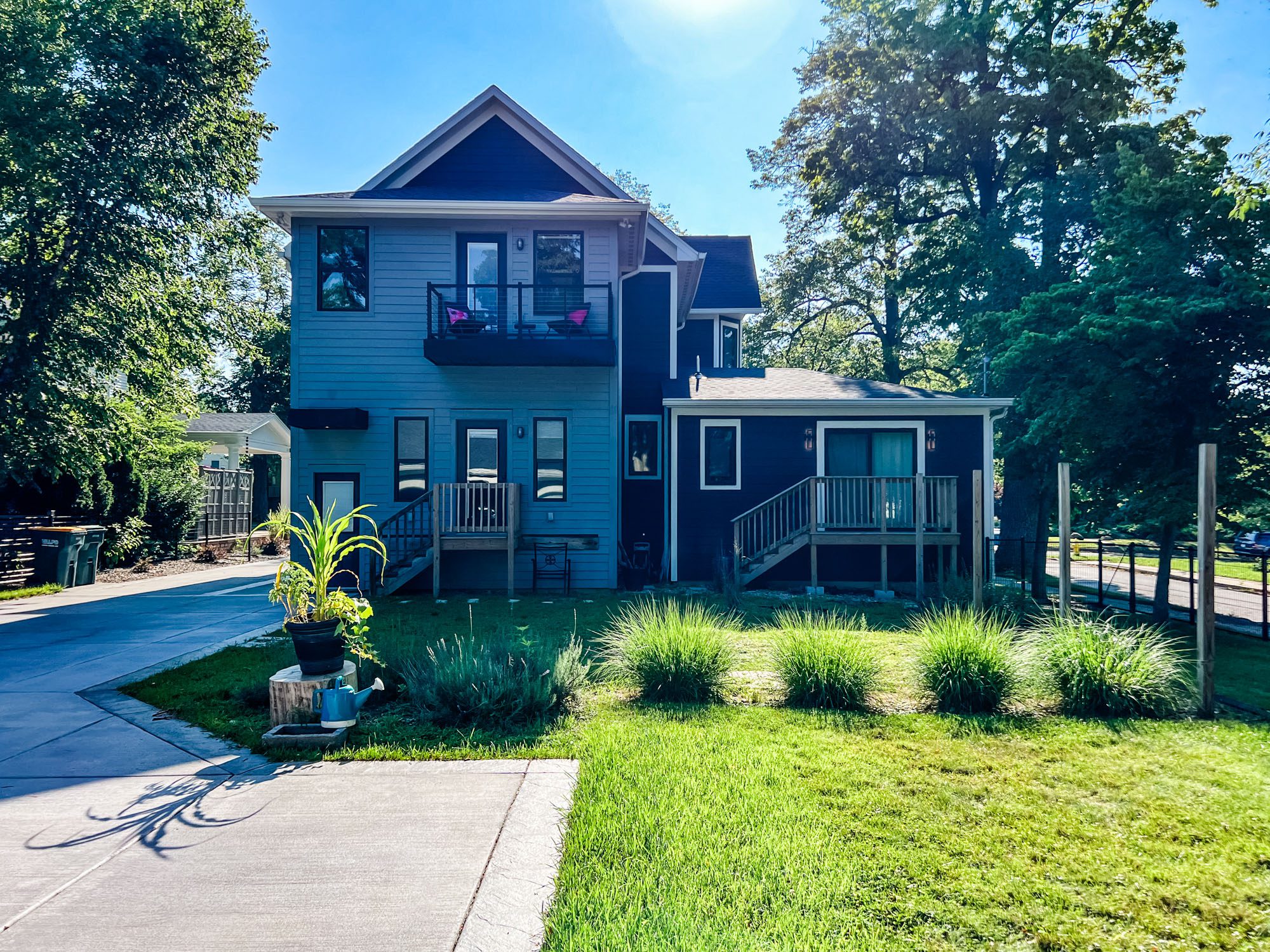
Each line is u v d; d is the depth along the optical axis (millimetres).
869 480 13672
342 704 4957
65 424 14398
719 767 4461
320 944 2684
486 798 4043
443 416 13281
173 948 2660
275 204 12617
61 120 13195
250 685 6230
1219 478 9617
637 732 5184
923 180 22969
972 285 19625
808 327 34562
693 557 14406
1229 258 9539
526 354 12773
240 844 3496
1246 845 3467
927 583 13922
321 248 13180
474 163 14445
